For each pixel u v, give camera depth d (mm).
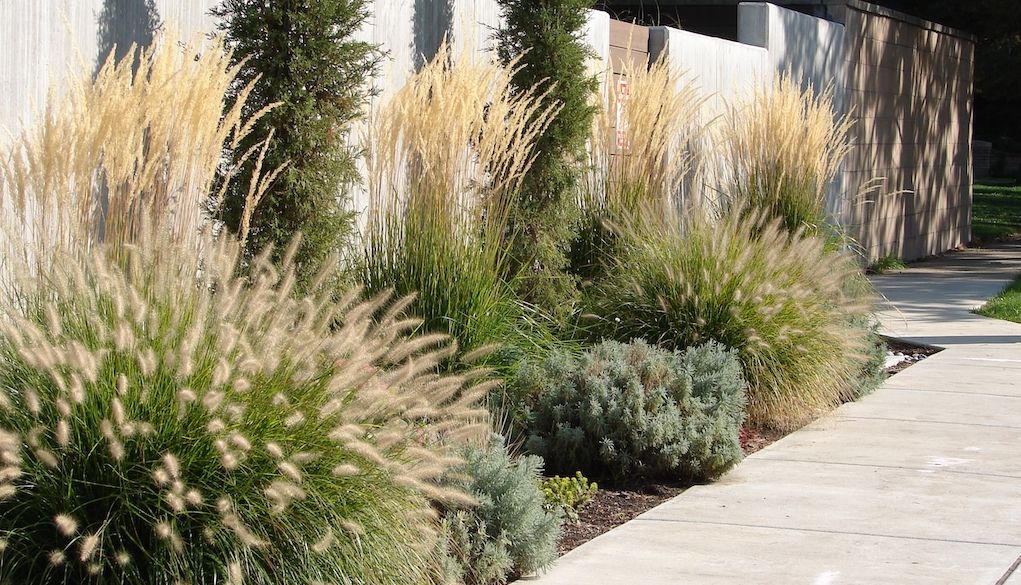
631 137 10383
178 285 4781
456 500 5082
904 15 19844
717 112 13461
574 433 6898
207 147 5965
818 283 9008
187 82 5996
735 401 7258
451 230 7660
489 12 9875
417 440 5207
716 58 13547
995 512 6285
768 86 14727
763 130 11891
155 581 4160
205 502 4277
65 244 5379
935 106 22094
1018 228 28016
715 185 12305
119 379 4168
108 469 4254
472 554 5102
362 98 7207
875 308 11039
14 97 6000
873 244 19125
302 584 4316
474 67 8008
